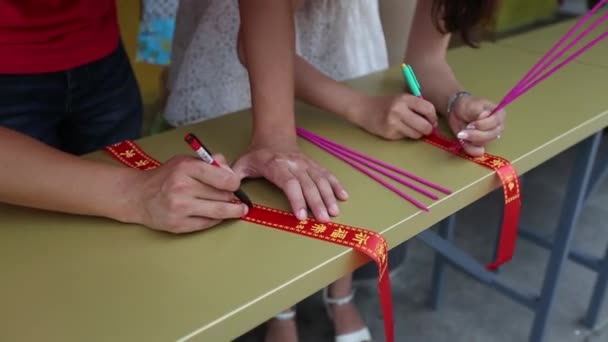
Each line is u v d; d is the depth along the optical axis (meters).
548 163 2.34
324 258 0.61
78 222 0.67
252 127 0.92
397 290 1.70
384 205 0.71
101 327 0.51
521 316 1.61
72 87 0.96
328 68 1.35
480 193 0.78
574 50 1.31
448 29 1.01
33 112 0.93
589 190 1.58
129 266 0.59
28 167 0.64
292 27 0.88
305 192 0.70
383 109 0.89
